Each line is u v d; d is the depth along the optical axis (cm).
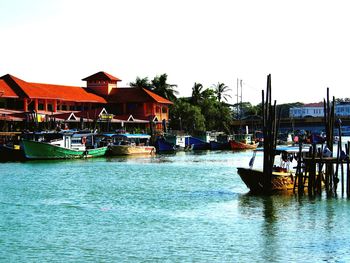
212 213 4422
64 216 4356
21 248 3444
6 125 10594
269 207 4603
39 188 5828
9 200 5069
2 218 4275
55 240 3622
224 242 3553
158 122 14338
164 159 9875
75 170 7631
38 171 7444
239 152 12212
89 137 10419
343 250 3369
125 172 7438
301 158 5178
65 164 8531
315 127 18925
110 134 11000
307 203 4734
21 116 10925
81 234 3769
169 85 16150
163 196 5291
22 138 9281
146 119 14025
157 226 3988
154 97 14400
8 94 11694
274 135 5022
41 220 4209
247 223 4053
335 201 4809
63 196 5312
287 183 5184
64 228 3944
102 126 12938
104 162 9025
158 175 7094
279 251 3353
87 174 7156
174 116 15650
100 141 10688
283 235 3709
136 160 9562
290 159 5559
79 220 4206
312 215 4288
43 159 9056
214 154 11444
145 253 3328
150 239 3631
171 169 7888
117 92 14562
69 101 13450
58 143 9269
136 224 4056
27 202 4972
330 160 4981
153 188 5856
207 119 16838
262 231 3816
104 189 5788
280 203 4756
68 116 11719
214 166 8412
